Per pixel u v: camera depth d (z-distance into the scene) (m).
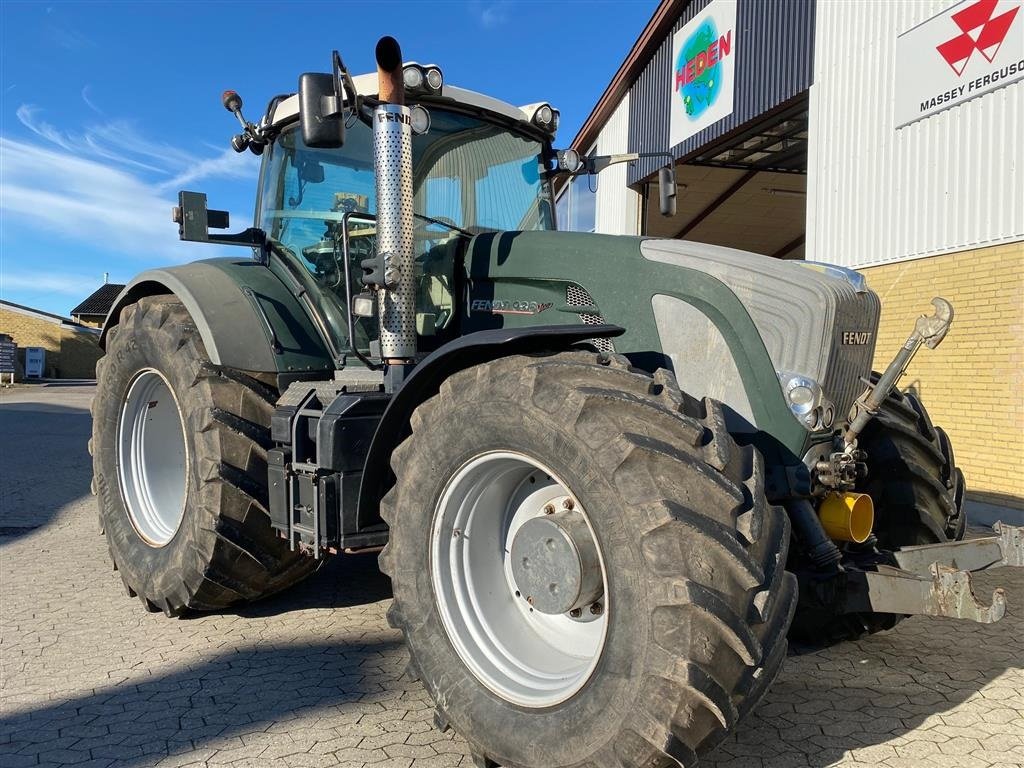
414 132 3.13
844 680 3.17
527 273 3.23
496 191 4.01
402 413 2.87
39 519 6.10
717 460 2.08
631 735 1.96
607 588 2.07
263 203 4.33
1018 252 6.64
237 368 3.57
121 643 3.50
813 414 2.66
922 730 2.72
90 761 2.48
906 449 3.41
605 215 14.91
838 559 2.66
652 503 1.98
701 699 1.89
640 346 2.90
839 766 2.47
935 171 7.41
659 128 12.64
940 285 7.38
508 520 2.65
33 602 4.09
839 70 8.55
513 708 2.29
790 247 18.41
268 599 4.16
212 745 2.58
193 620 3.82
